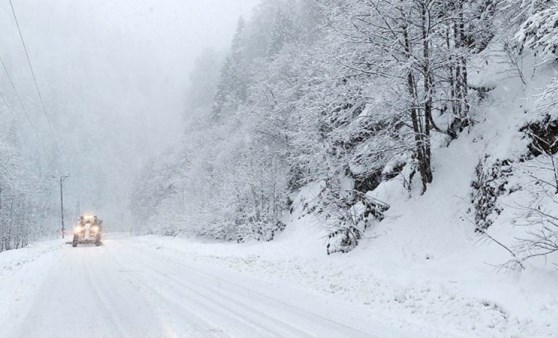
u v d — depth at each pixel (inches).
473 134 583.2
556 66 510.9
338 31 594.2
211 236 1389.0
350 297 408.8
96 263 720.3
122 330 287.7
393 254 539.2
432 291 391.9
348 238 647.8
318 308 359.9
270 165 1203.2
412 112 583.5
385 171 703.1
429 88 553.9
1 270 658.2
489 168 510.0
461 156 582.6
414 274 451.2
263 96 1384.1
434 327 302.5
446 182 574.9
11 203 2220.7
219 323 305.7
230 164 1488.7
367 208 673.6
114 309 350.6
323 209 690.2
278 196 1133.1
